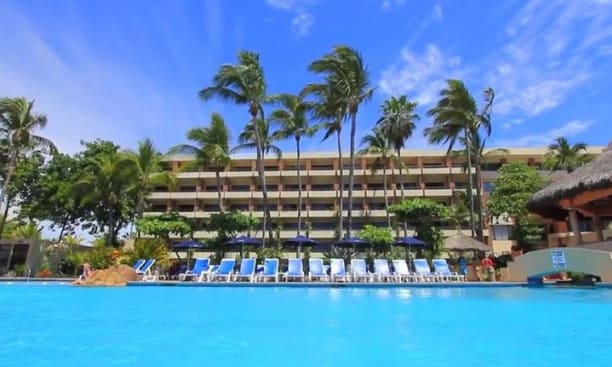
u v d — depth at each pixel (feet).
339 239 87.45
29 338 18.07
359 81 88.63
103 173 97.19
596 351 15.25
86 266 63.67
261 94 89.76
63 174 113.70
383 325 21.42
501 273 60.34
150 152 102.47
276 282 59.41
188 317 24.84
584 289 45.52
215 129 105.50
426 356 14.62
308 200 153.58
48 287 54.75
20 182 108.99
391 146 126.31
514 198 95.96
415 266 64.80
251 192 152.76
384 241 79.36
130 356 14.76
